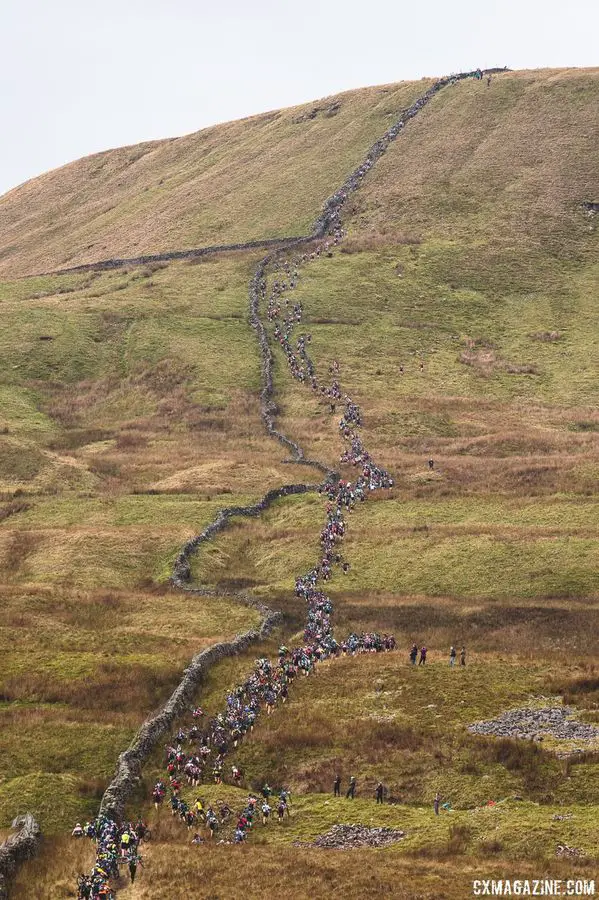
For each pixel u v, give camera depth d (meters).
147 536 97.12
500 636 72.00
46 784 51.56
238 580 89.38
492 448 121.31
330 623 76.44
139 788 52.53
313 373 146.12
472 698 59.53
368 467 113.06
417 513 100.69
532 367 151.00
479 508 100.75
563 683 60.66
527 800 48.66
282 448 124.06
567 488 103.56
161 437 130.62
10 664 67.38
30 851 45.16
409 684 62.56
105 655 69.44
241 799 50.97
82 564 91.25
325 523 99.25
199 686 63.97
